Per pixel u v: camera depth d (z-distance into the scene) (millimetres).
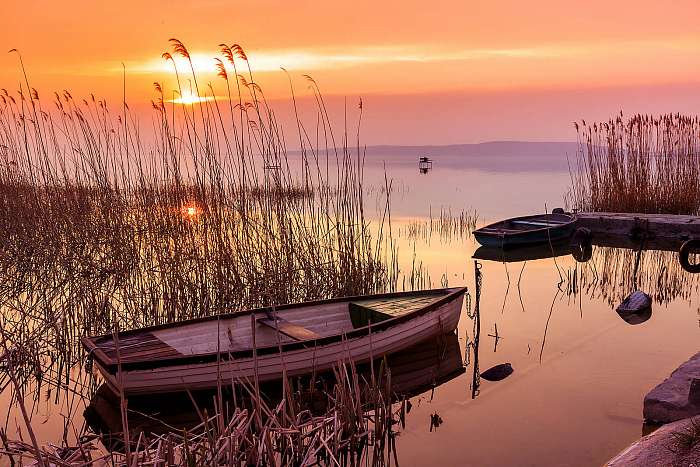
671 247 15000
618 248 15070
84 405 6309
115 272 8656
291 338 6883
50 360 7383
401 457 5133
